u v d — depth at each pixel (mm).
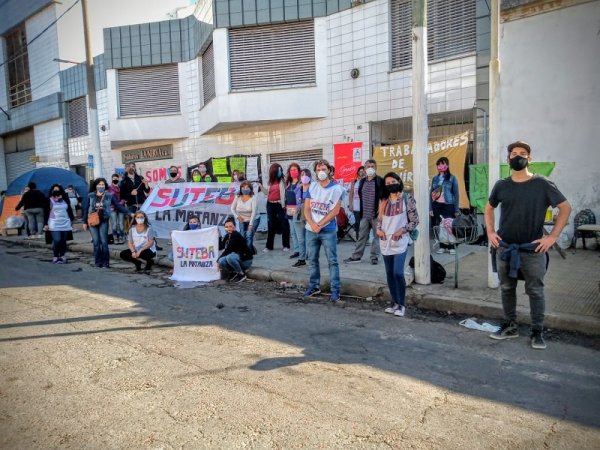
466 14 10617
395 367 4355
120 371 4305
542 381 4039
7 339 5242
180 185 11258
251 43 13148
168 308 6473
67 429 3322
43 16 21391
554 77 9281
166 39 16562
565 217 4598
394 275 5977
